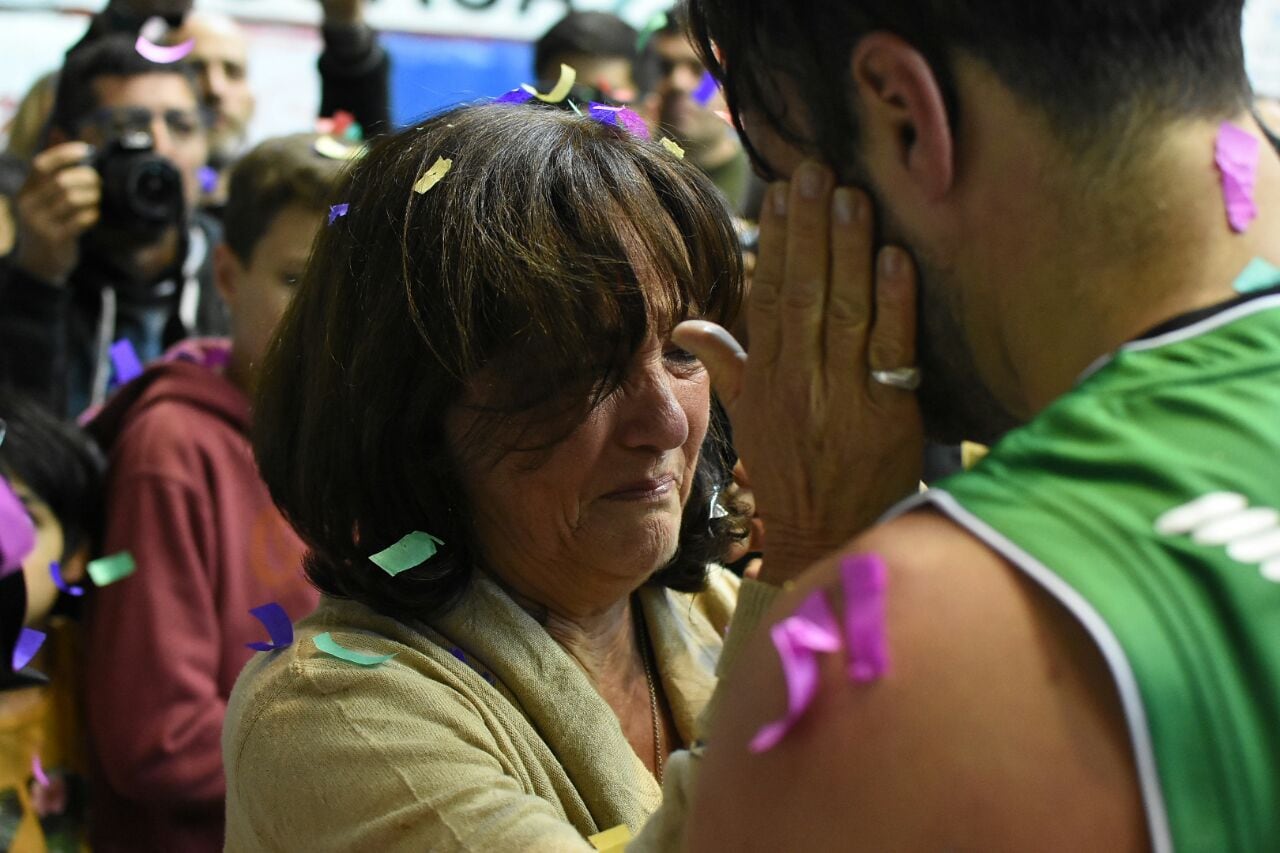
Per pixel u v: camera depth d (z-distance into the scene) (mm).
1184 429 635
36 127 2705
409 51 3236
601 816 1042
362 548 1074
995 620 599
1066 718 582
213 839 1675
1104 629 582
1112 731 578
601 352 1019
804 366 812
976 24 680
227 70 2873
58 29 3109
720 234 1096
